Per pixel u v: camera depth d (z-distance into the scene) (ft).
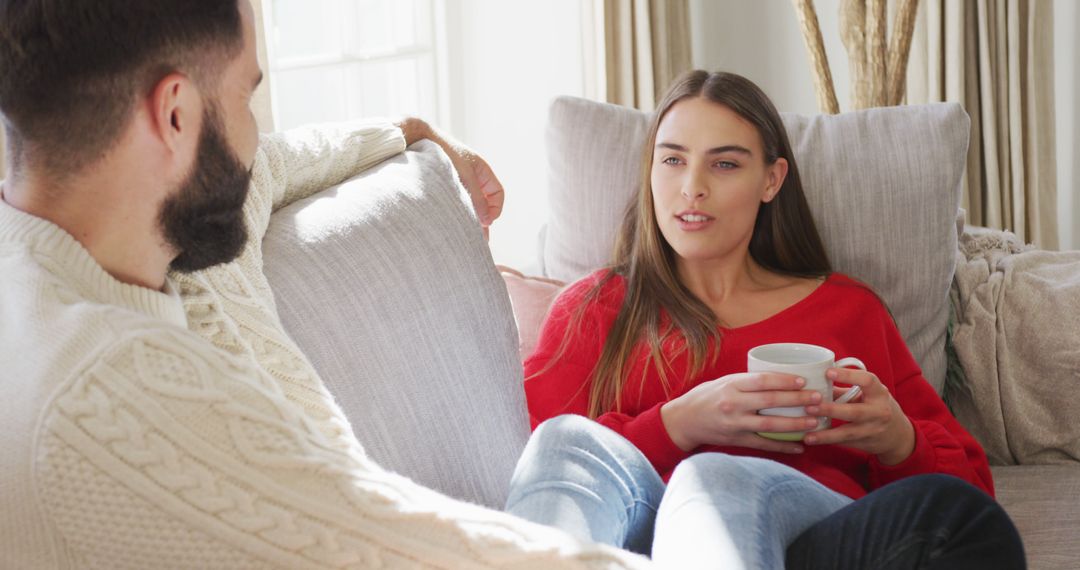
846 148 6.09
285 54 10.84
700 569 2.99
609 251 6.30
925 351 6.08
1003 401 5.98
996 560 2.93
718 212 5.33
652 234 5.59
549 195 6.57
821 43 7.95
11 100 2.45
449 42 11.39
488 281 4.43
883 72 7.69
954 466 4.99
